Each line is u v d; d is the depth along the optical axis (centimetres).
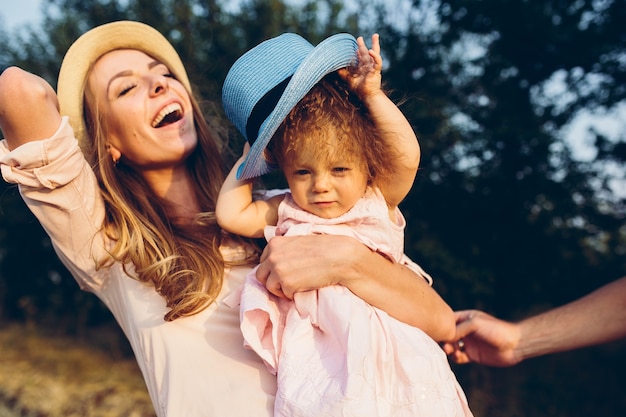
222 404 138
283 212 153
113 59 185
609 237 508
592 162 488
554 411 509
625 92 472
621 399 530
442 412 126
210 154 201
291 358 130
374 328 135
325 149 134
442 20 484
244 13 569
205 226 172
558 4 461
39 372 630
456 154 491
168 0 577
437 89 488
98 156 176
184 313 148
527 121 473
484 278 481
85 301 738
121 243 160
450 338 168
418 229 490
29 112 138
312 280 136
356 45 146
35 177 141
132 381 618
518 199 473
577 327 195
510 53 477
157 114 178
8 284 820
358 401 117
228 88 151
